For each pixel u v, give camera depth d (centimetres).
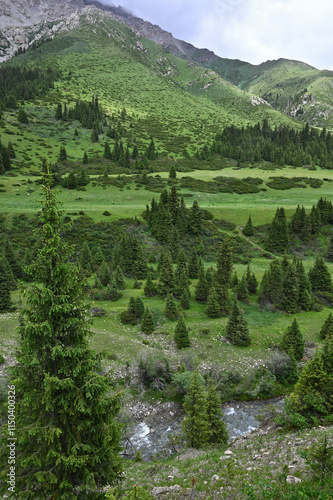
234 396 3106
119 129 18512
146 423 2720
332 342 2167
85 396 941
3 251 6191
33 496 912
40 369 982
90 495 946
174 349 3744
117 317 4459
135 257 6512
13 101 17488
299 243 8156
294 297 5019
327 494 744
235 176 13538
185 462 1588
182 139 19350
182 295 4953
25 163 12306
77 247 6800
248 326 4403
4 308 4319
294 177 13188
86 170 12862
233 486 991
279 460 1140
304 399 1952
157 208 8406
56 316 982
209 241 7856
